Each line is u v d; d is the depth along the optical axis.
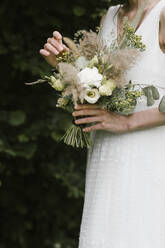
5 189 3.76
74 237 3.94
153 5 2.00
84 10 3.41
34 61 3.49
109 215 1.98
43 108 3.62
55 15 3.59
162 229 1.92
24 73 3.65
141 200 1.94
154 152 1.96
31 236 3.90
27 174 3.66
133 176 1.96
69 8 3.54
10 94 3.64
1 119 3.36
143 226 1.92
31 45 3.55
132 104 1.91
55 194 3.85
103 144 2.08
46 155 3.72
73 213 3.91
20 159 3.59
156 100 1.96
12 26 3.55
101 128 1.97
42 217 3.89
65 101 1.97
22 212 3.74
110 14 2.23
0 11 3.52
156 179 1.94
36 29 3.58
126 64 1.83
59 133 3.45
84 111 1.93
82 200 3.91
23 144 3.45
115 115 1.96
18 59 3.46
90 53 1.94
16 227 3.78
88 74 1.84
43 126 3.49
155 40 1.94
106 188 2.01
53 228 3.92
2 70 3.62
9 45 3.48
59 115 3.52
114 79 1.84
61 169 3.68
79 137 2.07
